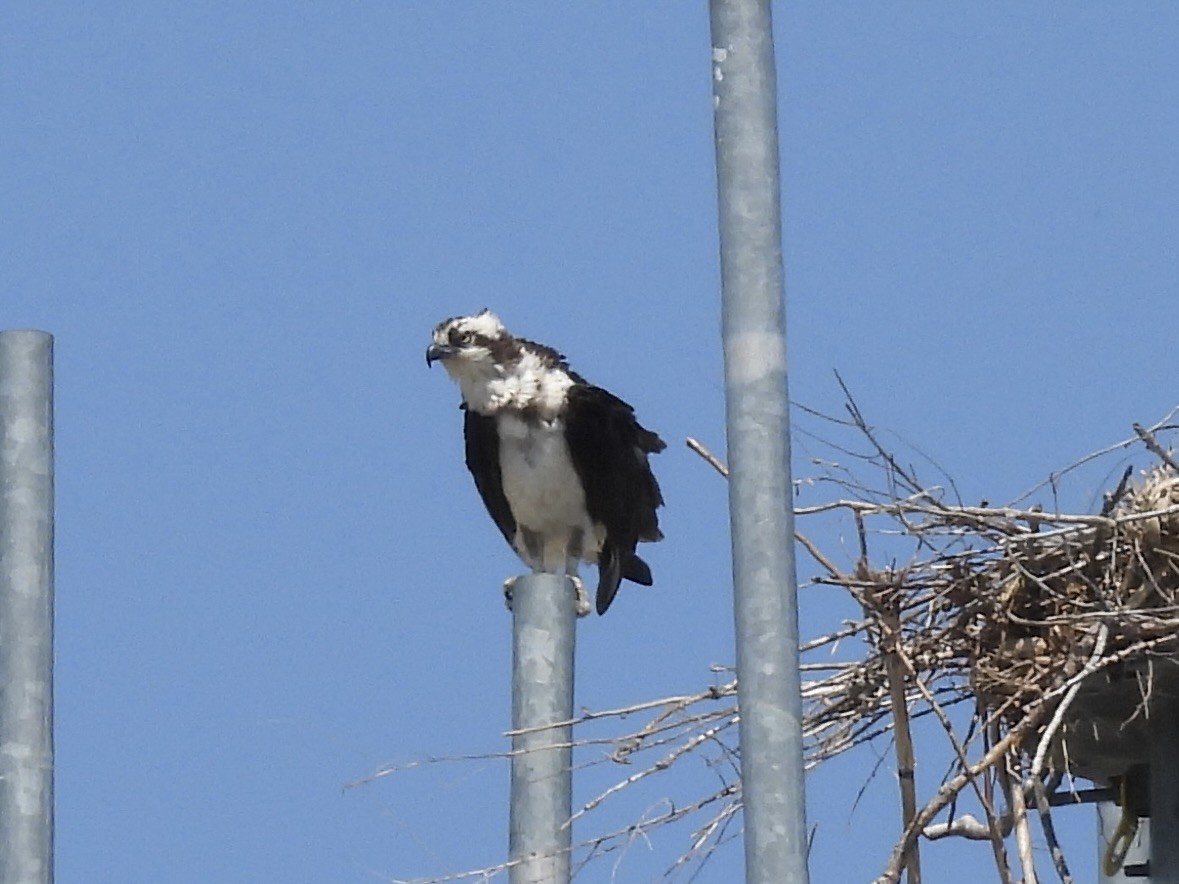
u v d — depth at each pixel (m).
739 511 9.56
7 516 11.28
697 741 11.80
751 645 9.38
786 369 9.77
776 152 10.02
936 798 12.25
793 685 9.34
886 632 12.90
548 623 11.52
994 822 12.38
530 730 11.23
